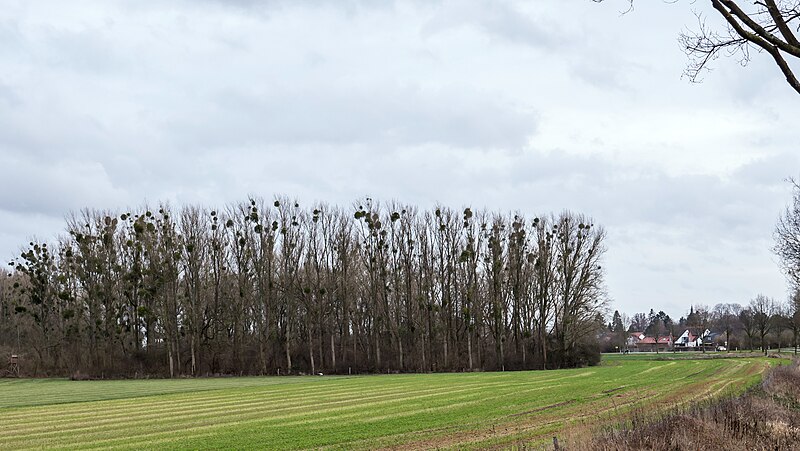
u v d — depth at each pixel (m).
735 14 7.06
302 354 78.25
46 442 23.28
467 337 83.50
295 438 22.59
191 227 77.69
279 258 80.81
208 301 79.06
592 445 14.27
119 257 79.38
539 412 28.88
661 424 15.55
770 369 42.69
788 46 6.83
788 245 41.16
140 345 79.88
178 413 32.03
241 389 48.69
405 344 81.12
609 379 51.44
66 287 79.81
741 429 15.84
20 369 74.62
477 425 24.80
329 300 80.88
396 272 83.12
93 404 38.06
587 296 82.75
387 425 25.39
